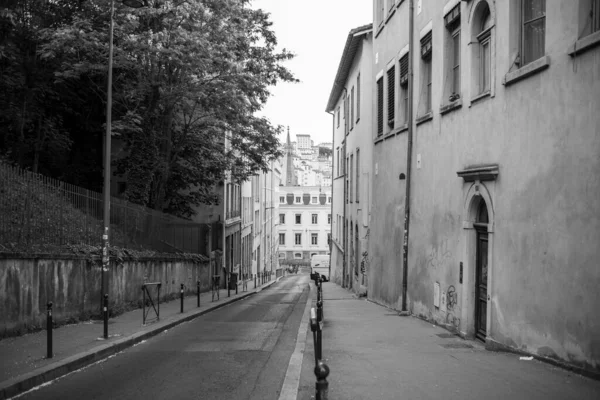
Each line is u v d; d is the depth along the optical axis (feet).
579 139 25.61
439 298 46.16
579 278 25.54
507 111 33.09
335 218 146.82
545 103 28.66
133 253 65.98
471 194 38.34
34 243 46.44
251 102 84.79
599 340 24.12
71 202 54.34
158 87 74.38
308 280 216.13
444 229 44.91
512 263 32.17
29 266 42.39
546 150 28.50
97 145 99.30
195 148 95.91
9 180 44.09
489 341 34.45
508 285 32.58
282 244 365.40
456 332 41.47
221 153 99.76
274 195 288.71
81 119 92.53
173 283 85.20
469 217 39.42
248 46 80.79
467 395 22.81
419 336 40.73
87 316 52.37
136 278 67.05
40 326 43.86
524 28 32.55
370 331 43.57
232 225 134.41
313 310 23.97
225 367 32.60
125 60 70.03
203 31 71.20
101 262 54.85
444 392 23.43
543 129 28.84
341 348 35.55
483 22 38.86
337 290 110.63
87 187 98.94
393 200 64.13
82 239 55.42
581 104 25.48
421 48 53.31
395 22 64.39
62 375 30.99
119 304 60.90
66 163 94.22
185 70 71.72
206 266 109.09
